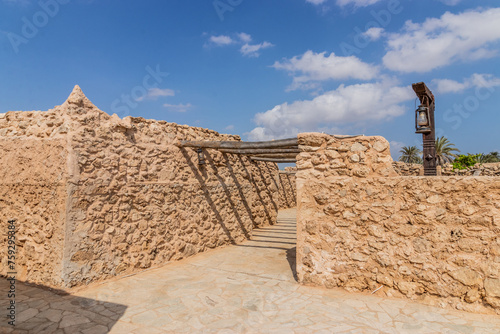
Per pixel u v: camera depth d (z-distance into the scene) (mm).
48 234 5355
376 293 4770
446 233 4344
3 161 6180
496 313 3961
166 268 6508
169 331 3783
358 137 5098
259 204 11617
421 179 4559
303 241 5375
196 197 7938
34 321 4031
